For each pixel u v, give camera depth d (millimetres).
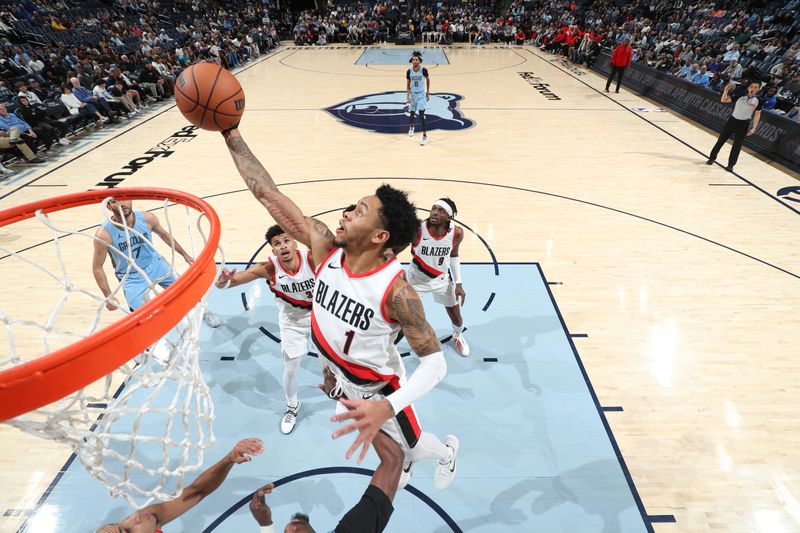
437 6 28172
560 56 20406
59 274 5484
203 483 2223
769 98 10008
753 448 3549
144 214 3965
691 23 18781
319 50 22859
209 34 19875
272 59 20188
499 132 10445
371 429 1479
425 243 3918
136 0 23188
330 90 14406
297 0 29516
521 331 4734
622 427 3725
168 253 5789
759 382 4125
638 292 5281
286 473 3383
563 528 3033
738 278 5512
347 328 1736
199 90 1862
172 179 8070
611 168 8523
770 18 15930
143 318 1504
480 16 26359
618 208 7094
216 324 4781
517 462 3461
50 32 16578
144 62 14656
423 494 3238
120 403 1763
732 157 8242
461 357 4438
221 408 3898
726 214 6922
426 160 8883
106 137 10281
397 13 26516
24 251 5926
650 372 4238
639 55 16250
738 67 11898
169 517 2096
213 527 3035
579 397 3992
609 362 4352
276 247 3232
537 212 6980
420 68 9289
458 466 3432
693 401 3945
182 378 1989
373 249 1686
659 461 3459
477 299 5195
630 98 13266
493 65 18328
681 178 8109
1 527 3006
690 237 6348
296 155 9141
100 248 3703
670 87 12398
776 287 5355
